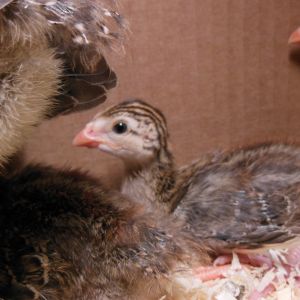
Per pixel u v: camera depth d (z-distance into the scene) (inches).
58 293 7.4
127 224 7.7
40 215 7.6
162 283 7.6
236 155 11.2
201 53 11.4
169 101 11.7
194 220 10.3
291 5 11.4
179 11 11.1
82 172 8.5
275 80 11.9
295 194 10.3
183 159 12.1
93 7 6.9
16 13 6.5
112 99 11.4
